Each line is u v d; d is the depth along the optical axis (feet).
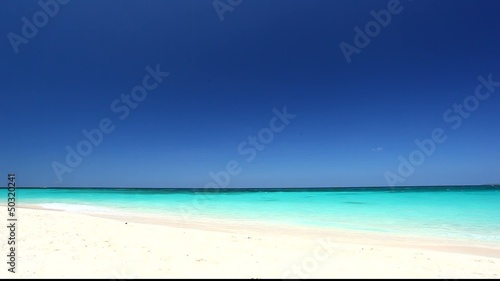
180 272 23.39
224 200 115.34
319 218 60.95
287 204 94.53
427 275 23.44
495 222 53.72
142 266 24.70
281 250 30.53
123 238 35.12
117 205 93.71
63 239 33.88
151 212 72.74
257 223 53.57
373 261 27.12
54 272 22.71
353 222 54.90
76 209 79.25
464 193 123.34
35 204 96.53
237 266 25.13
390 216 63.10
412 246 35.01
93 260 26.08
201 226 48.70
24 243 31.73
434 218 59.36
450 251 32.60
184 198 129.08
